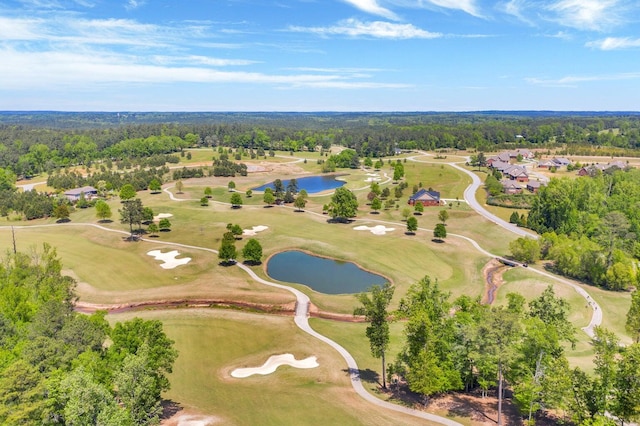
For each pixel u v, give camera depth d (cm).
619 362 3566
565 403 3731
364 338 5972
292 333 6066
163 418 3950
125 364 3388
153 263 8750
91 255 9150
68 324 4169
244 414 4022
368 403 4300
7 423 2834
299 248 9762
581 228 10662
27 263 6988
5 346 4244
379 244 9919
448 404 4356
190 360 5269
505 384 4769
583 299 7362
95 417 2942
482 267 8831
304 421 3906
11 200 12900
